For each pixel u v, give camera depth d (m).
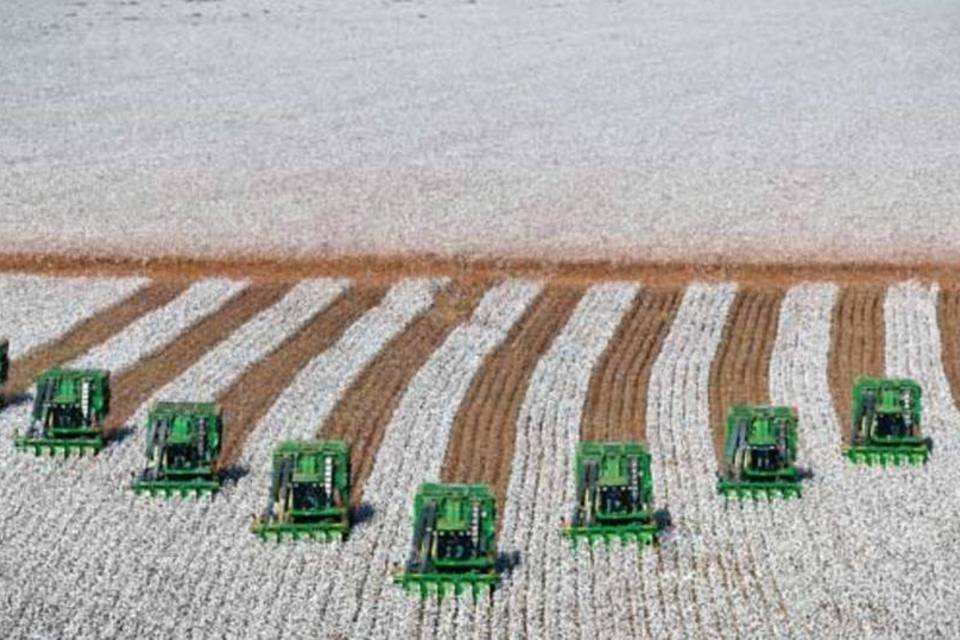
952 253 116.12
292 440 80.44
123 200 128.25
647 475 70.44
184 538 70.75
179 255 114.81
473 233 119.50
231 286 109.00
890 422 79.00
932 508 74.19
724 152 146.62
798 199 129.88
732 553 69.75
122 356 94.56
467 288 109.00
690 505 74.31
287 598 65.38
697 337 99.31
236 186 132.75
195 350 96.31
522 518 72.75
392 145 148.25
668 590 66.44
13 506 73.75
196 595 65.56
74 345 96.75
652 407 86.75
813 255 115.38
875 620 63.69
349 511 72.44
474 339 98.50
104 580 66.69
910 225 122.44
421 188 132.12
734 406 79.12
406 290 108.12
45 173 137.00
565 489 76.00
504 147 147.50
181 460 75.56
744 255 115.12
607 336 99.19
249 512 73.31
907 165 141.88
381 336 99.06
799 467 78.88
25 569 67.75
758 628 62.94
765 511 73.81
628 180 135.62
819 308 105.12
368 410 86.44
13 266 113.06
